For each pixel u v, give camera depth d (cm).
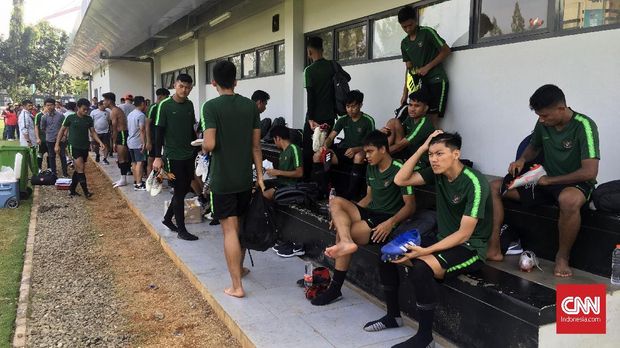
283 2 891
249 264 480
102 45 1800
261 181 401
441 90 520
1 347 351
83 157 889
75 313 411
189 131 554
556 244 352
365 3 669
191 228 612
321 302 380
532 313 264
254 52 1054
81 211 795
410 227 354
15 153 884
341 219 371
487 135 489
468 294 304
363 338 326
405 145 466
